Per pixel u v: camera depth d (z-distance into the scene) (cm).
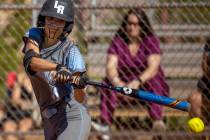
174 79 2150
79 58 1269
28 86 2055
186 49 2177
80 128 1264
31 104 2042
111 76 1925
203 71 1842
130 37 1942
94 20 2155
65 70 1172
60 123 1276
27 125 2023
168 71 2177
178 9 2064
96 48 2183
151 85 1934
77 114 1278
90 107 2023
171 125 2012
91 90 2050
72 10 1252
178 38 2178
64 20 1233
